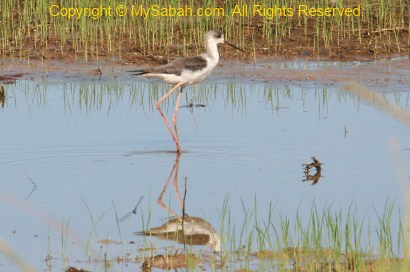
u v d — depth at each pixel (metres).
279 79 18.39
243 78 18.53
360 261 9.21
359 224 10.66
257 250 9.95
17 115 15.80
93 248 10.11
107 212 11.30
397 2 22.92
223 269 9.41
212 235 10.52
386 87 17.47
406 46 20.47
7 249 6.21
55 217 11.07
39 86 17.97
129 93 17.58
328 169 12.88
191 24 21.06
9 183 12.38
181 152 13.90
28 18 21.66
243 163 13.28
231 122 15.45
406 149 13.62
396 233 10.31
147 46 20.58
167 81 14.89
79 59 19.88
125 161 13.48
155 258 9.78
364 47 20.47
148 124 15.48
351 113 15.82
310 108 16.20
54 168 13.09
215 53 15.21
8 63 19.55
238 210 11.29
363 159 13.30
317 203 11.45
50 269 9.48
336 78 18.34
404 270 7.01
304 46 20.62
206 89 17.81
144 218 11.09
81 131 14.92
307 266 9.30
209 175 12.77
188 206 11.51
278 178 12.56
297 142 14.23
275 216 10.98
